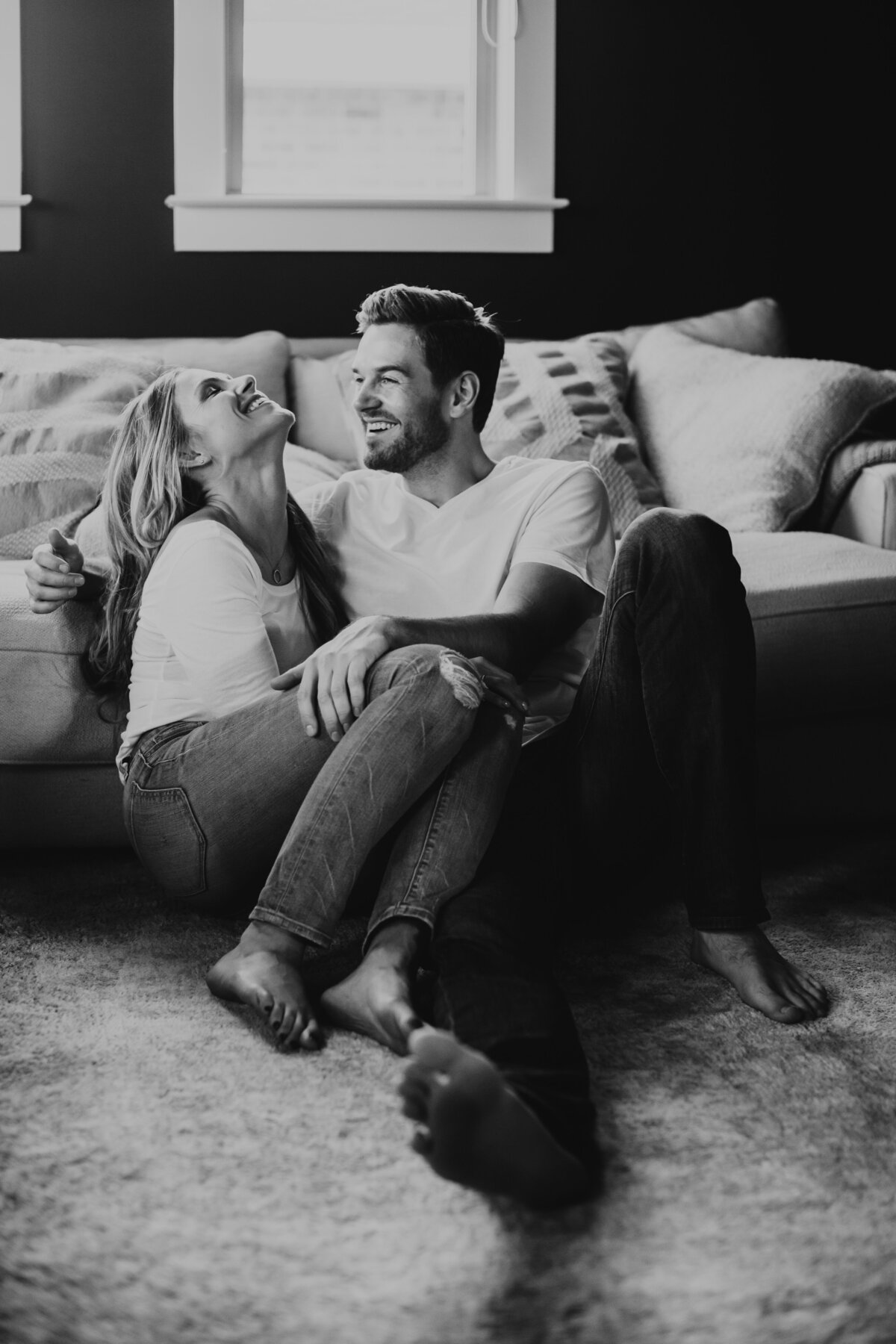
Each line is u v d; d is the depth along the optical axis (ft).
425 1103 3.51
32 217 10.34
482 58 10.98
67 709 6.39
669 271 11.16
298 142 11.04
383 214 10.63
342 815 4.76
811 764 7.22
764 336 10.18
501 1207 3.78
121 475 5.73
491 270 10.91
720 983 5.49
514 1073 3.89
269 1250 3.56
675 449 9.09
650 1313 3.31
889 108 11.21
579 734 5.44
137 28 10.24
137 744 5.59
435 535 5.97
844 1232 3.67
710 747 5.10
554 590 5.58
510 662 5.33
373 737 4.76
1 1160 4.02
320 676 4.95
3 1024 5.01
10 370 8.22
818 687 6.99
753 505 8.49
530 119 10.69
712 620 5.07
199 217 10.46
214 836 5.24
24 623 6.33
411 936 4.74
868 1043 4.90
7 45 10.03
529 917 4.73
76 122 10.27
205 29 10.27
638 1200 3.82
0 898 6.44
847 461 8.62
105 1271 3.46
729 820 5.15
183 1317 3.27
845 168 11.24
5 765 6.52
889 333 11.42
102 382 8.29
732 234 11.19
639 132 10.94
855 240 11.35
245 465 5.64
